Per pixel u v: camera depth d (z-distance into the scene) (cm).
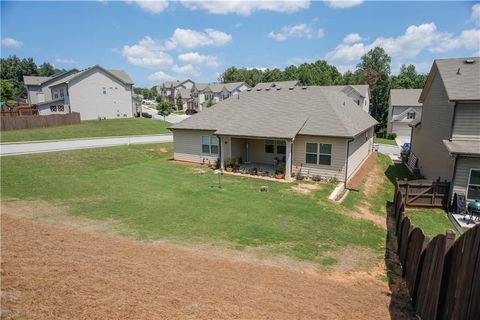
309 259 893
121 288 567
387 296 709
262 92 2506
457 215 1416
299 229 1115
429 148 2017
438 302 545
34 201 1339
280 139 1819
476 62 1734
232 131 2038
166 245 923
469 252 459
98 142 3169
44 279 563
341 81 8138
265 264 835
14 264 613
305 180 1850
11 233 856
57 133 3556
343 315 579
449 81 1616
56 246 768
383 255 958
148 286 591
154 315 486
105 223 1102
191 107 9025
